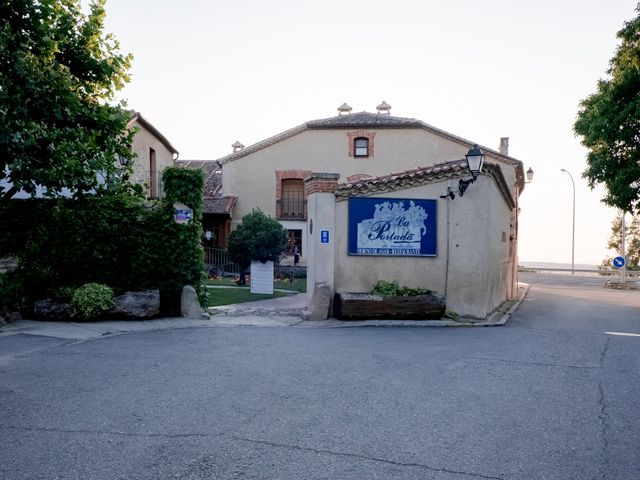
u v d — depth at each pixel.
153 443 4.02
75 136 10.40
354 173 28.81
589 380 6.39
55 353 7.17
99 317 10.08
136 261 10.88
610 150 20.03
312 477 3.51
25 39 9.84
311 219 11.92
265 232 19.64
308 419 4.67
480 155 10.97
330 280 11.51
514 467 3.79
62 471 3.52
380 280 11.68
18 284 9.97
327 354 7.49
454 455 3.96
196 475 3.49
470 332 10.12
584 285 32.50
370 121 28.72
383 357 7.38
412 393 5.59
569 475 3.68
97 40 11.42
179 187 11.10
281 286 21.03
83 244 10.67
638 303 18.41
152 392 5.36
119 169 12.23
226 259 25.28
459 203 11.87
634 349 8.63
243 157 29.47
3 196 10.98
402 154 28.53
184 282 11.13
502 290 16.52
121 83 11.83
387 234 11.73
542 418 4.89
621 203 19.59
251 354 7.37
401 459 3.86
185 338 8.55
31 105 9.75
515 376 6.50
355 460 3.81
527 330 10.63
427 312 11.17
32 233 10.52
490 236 12.41
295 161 29.11
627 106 18.12
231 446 4.01
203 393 5.37
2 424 4.39
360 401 5.25
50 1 9.98
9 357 6.89
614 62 19.92
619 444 4.28
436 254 11.83
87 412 4.71
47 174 9.88
